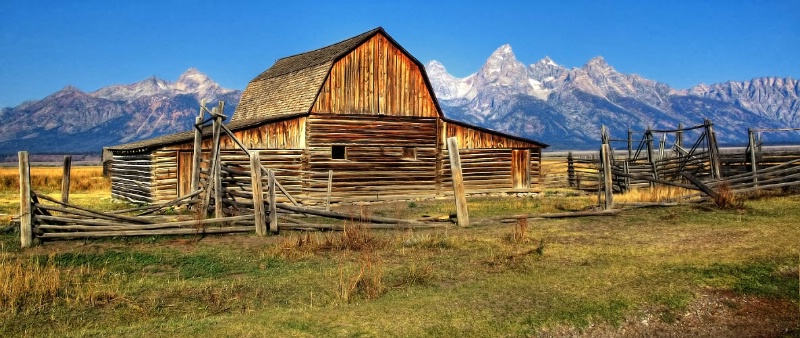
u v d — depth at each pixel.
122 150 28.58
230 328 8.30
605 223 17.97
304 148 28.52
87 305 9.80
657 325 8.78
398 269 11.93
